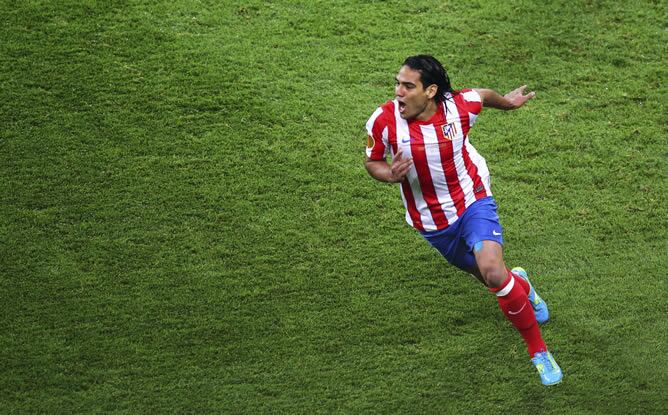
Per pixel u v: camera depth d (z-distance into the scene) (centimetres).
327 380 2244
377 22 3488
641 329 2389
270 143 2961
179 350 2306
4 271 2500
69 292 2448
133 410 2156
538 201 2789
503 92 3194
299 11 3531
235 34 3397
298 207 2742
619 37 3456
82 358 2277
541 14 3556
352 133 3008
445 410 2175
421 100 2036
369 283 2508
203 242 2617
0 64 3197
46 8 3450
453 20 3512
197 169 2856
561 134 3034
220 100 3108
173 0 3541
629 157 2950
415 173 2100
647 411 2178
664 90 3219
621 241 2656
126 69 3206
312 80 3212
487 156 2944
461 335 2367
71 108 3048
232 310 2419
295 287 2489
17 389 2195
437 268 2559
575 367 2291
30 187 2764
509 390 2230
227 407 2172
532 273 2558
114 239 2614
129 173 2830
